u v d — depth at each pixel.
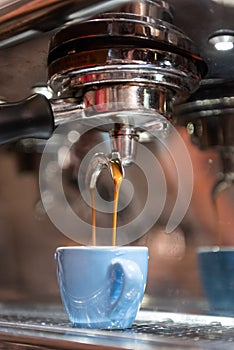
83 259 0.52
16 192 1.11
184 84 0.54
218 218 0.92
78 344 0.42
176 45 0.51
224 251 0.67
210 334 0.47
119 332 0.48
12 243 1.14
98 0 0.45
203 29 0.50
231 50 0.53
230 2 0.45
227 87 0.61
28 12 0.47
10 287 1.12
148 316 0.64
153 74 0.52
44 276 1.08
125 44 0.51
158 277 0.96
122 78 0.52
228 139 0.66
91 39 0.51
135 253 0.53
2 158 1.10
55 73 0.53
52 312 0.72
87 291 0.52
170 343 0.40
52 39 0.51
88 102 0.54
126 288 0.52
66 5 0.45
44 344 0.44
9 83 0.60
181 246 0.95
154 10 0.48
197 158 0.90
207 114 0.64
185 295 0.93
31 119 0.53
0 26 0.49
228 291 0.66
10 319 0.62
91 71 0.52
